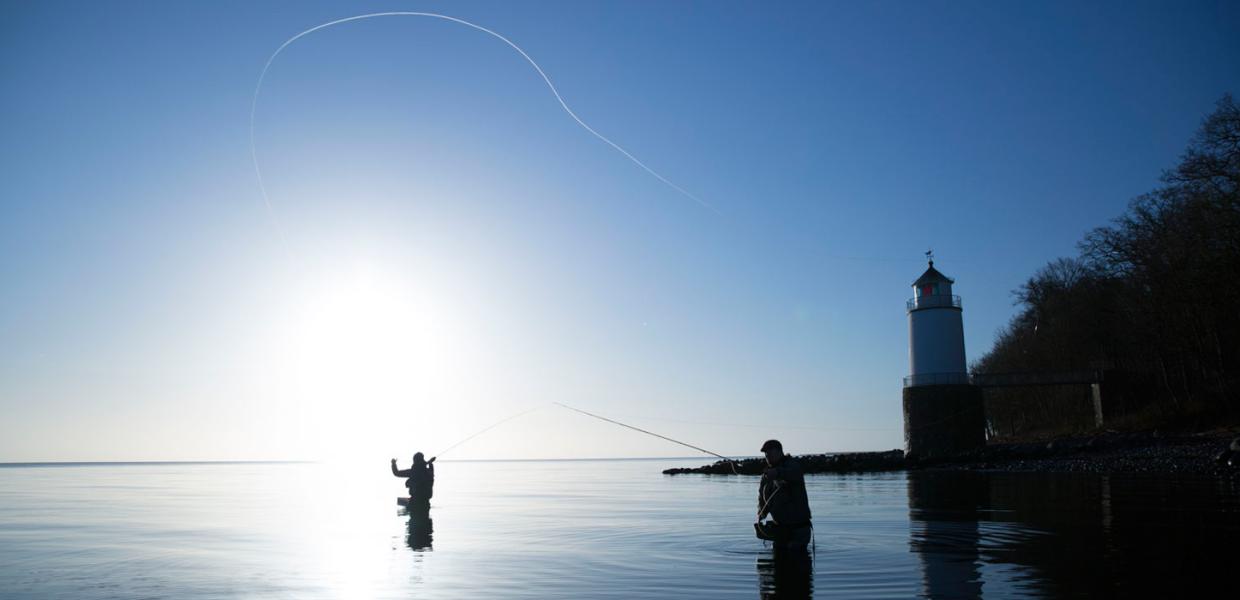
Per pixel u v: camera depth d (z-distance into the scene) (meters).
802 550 10.92
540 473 77.25
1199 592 7.43
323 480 59.16
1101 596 7.33
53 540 14.72
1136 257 53.78
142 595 8.77
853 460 55.78
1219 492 18.92
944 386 57.75
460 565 10.56
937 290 59.56
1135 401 58.59
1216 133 42.91
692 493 30.42
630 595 8.19
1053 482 25.77
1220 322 49.06
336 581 9.45
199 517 20.16
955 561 9.63
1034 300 80.81
